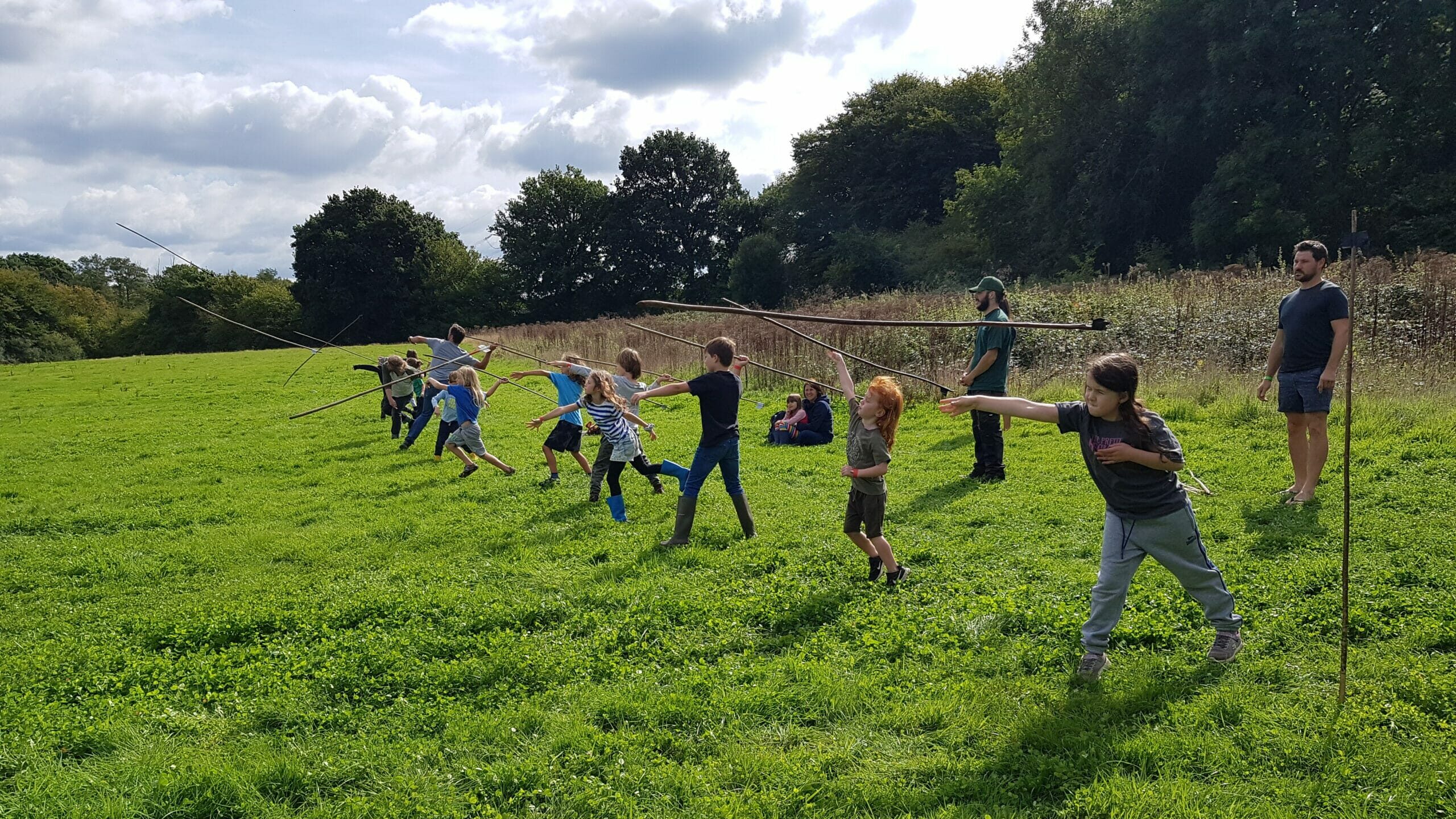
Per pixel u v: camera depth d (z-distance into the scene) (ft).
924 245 181.16
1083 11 133.39
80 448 49.62
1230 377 40.45
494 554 25.41
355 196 232.73
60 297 240.94
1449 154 112.57
